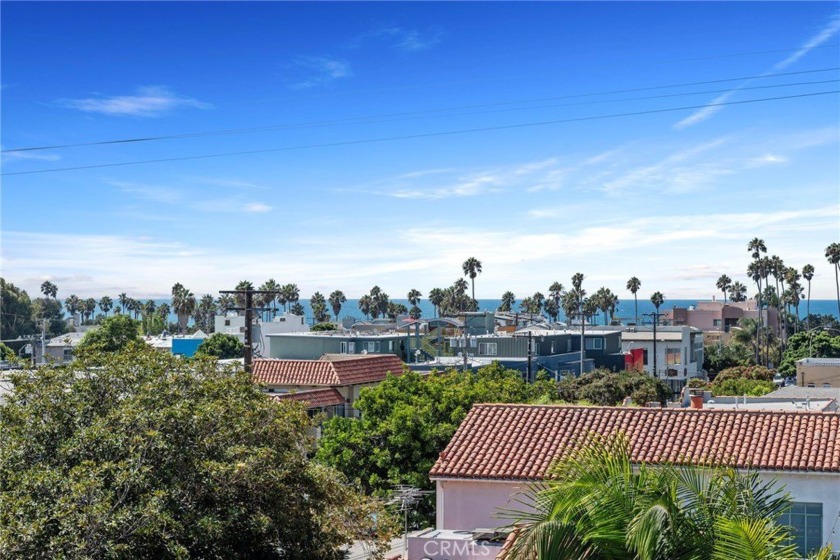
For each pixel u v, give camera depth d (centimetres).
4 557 1805
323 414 2734
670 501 1345
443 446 3759
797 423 2381
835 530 2166
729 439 2359
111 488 1972
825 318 18475
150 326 16100
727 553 1292
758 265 15250
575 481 1383
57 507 1867
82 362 2370
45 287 18762
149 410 2158
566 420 2595
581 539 1358
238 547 2228
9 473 2069
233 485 2162
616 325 12400
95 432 2073
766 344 13788
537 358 8431
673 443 2388
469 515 2420
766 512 1471
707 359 12069
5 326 13138
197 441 2162
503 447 2506
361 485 3666
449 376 4566
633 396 6825
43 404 2212
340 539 2431
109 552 1823
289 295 18112
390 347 8356
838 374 8119
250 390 2523
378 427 3809
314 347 8319
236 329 11488
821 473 2170
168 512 1952
